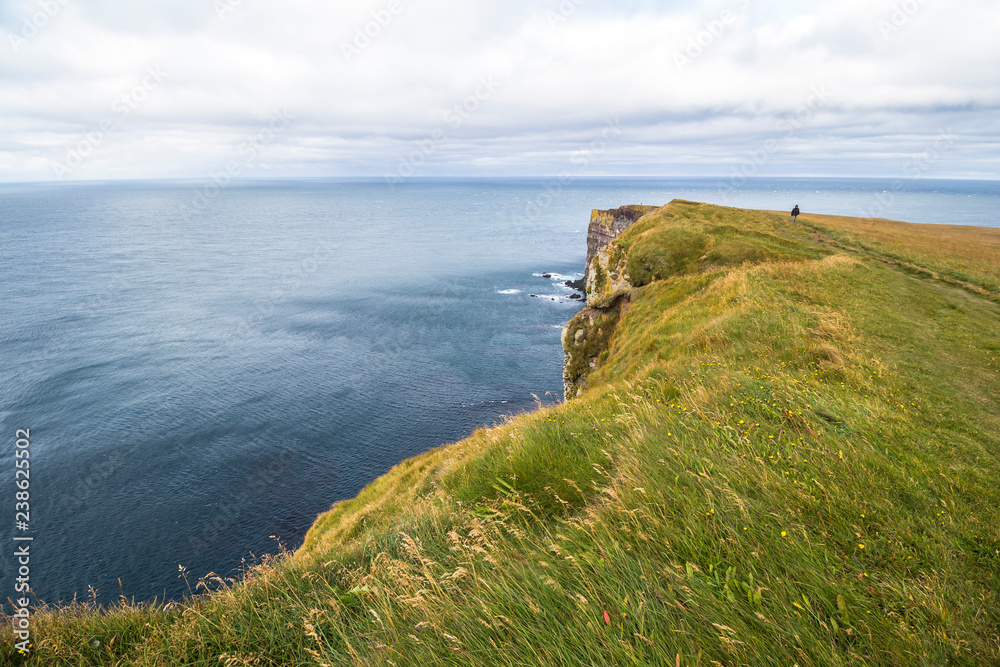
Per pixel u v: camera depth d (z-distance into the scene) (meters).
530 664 3.15
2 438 48.22
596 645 3.17
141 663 4.23
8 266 135.50
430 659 3.49
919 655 3.01
